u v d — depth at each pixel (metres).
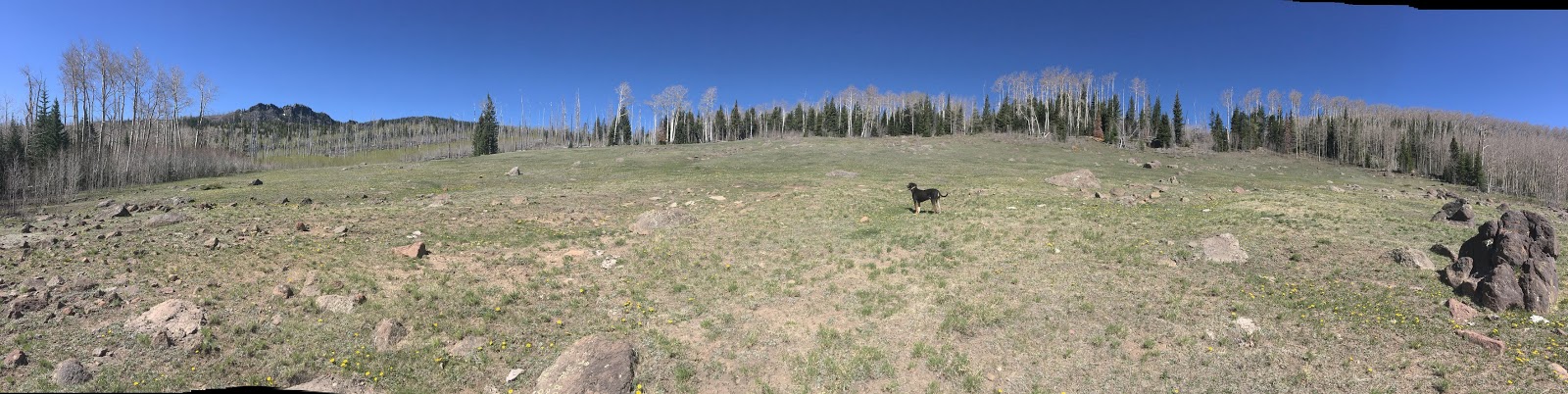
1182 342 12.45
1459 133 121.88
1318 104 137.88
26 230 20.19
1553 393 9.95
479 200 31.20
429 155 135.38
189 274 15.12
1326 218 24.61
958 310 14.32
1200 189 42.75
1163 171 67.75
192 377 10.15
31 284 13.77
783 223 24.89
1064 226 23.23
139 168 49.84
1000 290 15.79
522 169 59.34
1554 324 12.27
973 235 22.08
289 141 168.62
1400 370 11.01
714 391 10.95
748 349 12.45
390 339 11.97
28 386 9.53
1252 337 12.52
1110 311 14.21
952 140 104.00
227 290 14.05
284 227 21.92
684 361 11.89
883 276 17.27
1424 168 97.31
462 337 12.50
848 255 19.78
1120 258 18.55
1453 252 18.53
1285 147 115.50
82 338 11.15
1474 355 11.34
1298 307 14.14
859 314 14.29
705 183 40.84
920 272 17.61
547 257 18.91
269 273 15.67
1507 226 15.65
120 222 22.52
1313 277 16.45
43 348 10.71
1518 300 13.24
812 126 154.25
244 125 178.88
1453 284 15.12
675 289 15.96
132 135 63.19
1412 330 12.52
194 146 73.00
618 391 10.54
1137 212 27.23
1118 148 102.31
